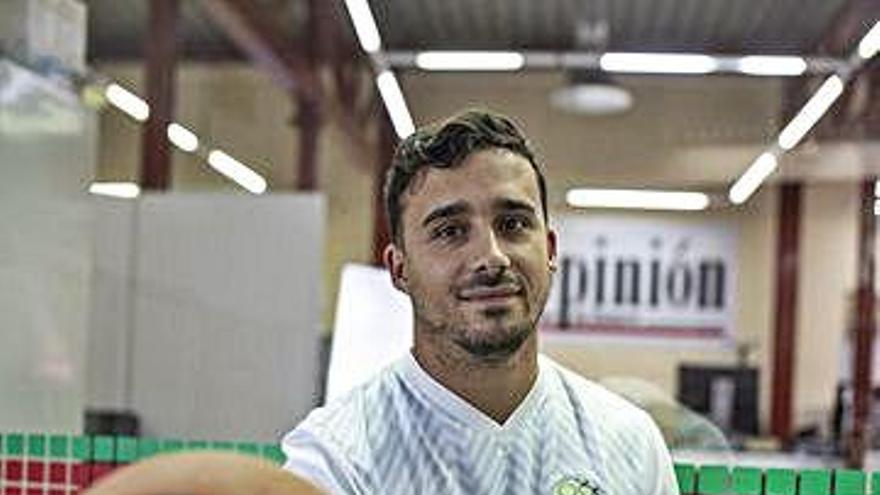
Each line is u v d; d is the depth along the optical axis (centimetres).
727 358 402
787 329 413
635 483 116
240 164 349
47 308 222
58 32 226
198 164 323
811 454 250
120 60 261
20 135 216
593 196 402
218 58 354
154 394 224
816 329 411
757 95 425
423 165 107
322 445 112
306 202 257
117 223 249
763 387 383
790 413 362
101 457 187
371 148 370
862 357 352
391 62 385
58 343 225
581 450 115
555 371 122
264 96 366
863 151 425
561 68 399
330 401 130
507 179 105
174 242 250
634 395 231
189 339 237
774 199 448
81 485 186
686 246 416
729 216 423
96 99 246
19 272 215
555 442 115
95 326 238
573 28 392
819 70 415
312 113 369
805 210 431
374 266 182
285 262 249
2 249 211
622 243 396
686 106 423
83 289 237
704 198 423
